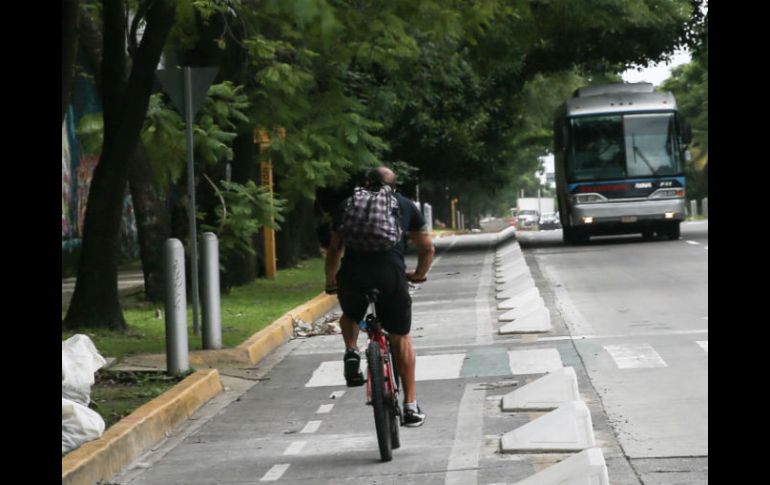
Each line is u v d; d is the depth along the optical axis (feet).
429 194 468.75
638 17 183.21
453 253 218.59
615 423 51.21
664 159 197.57
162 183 110.42
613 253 173.88
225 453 51.13
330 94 122.62
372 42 95.25
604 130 198.49
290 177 123.75
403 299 48.24
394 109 183.62
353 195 48.42
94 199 89.71
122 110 88.43
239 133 117.91
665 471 42.22
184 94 85.15
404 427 53.57
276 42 101.50
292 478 45.34
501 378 66.69
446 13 78.18
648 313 93.97
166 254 68.13
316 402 63.26
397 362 49.37
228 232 113.09
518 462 45.39
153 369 69.82
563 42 218.79
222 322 96.58
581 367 67.87
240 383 71.56
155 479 46.78
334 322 103.30
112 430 50.16
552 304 105.50
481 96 227.20
